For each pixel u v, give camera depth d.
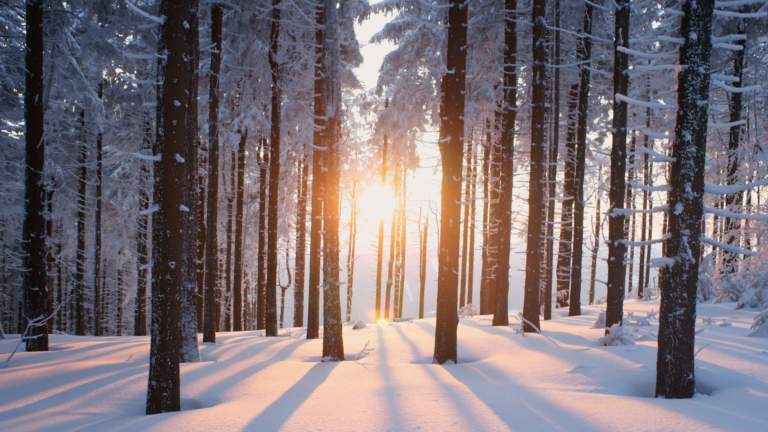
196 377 6.63
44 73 11.78
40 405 5.31
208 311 11.17
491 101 14.74
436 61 16.27
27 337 9.63
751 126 14.55
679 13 5.25
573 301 14.05
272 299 12.85
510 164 12.08
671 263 5.11
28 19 9.85
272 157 12.91
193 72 9.16
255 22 13.77
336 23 9.50
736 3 5.09
